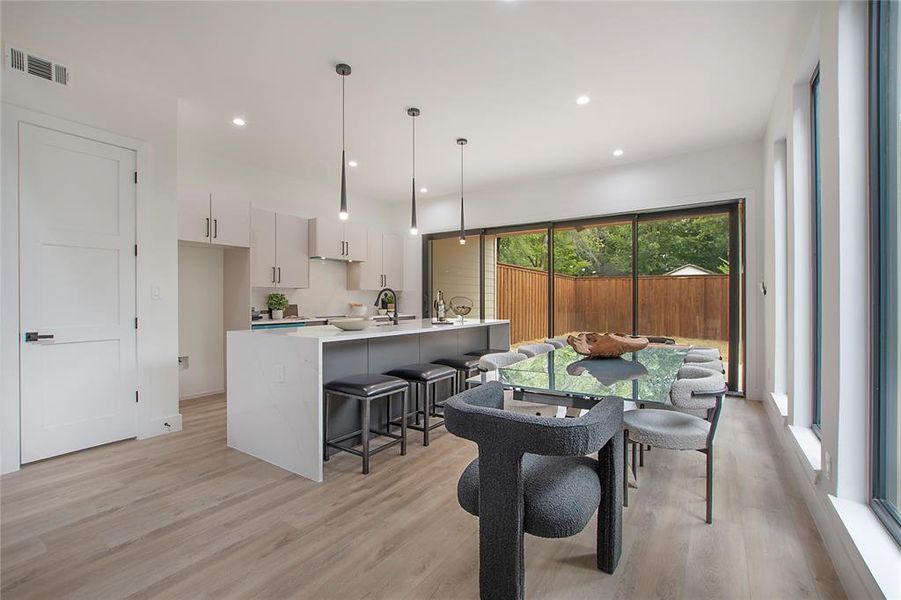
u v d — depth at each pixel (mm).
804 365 2658
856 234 1666
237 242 4523
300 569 1677
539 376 2113
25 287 2695
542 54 2771
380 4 2297
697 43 2648
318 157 4762
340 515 2094
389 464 2756
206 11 2355
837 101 1700
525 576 1629
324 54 2777
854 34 1672
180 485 2430
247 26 2488
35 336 2727
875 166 1621
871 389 1655
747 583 1589
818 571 1655
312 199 5758
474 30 2521
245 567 1688
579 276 5480
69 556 1759
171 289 3428
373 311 6578
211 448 3049
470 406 1440
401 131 4008
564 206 5422
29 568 1680
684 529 1957
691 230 4770
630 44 2662
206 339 4781
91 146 2979
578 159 4805
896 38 1537
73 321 2904
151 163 3287
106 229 3061
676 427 2156
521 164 4977
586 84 3158
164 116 3355
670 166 4695
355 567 1688
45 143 2773
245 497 2283
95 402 3018
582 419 1299
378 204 6867
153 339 3318
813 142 2617
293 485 2434
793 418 2693
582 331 5453
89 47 2711
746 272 4305
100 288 3035
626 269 5148
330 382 2766
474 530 1961
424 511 2133
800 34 2432
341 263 6160
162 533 1930
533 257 5836
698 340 4715
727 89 3230
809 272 2631
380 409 3352
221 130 3994
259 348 2844
